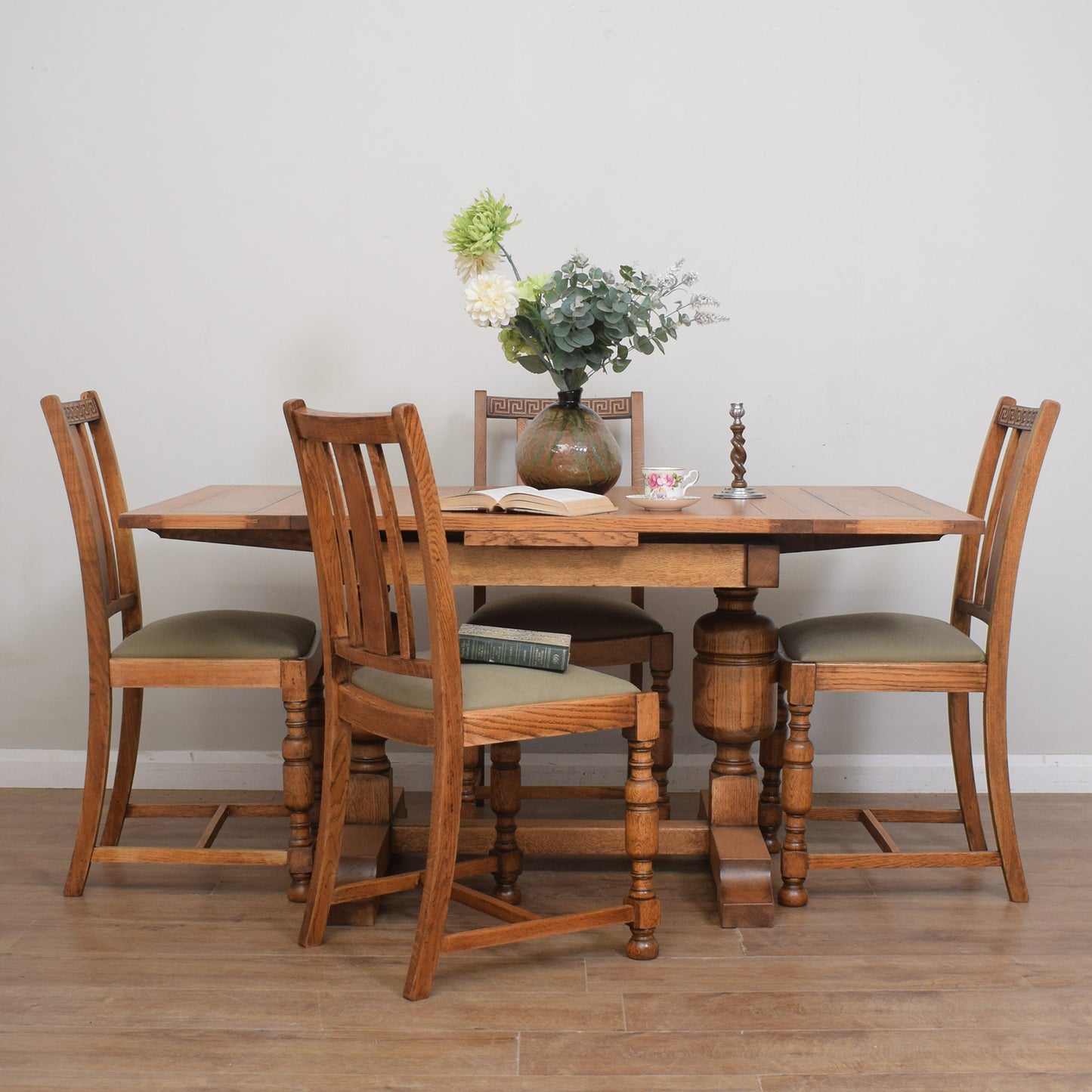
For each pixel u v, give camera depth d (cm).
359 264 286
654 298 220
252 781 296
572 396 226
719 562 206
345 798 198
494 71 282
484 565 207
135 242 286
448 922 211
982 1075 161
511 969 192
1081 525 289
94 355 288
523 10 281
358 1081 159
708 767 296
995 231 284
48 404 207
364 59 282
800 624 232
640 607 276
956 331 286
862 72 281
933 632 222
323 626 193
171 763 296
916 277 285
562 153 284
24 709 296
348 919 209
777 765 242
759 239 285
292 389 290
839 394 288
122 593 238
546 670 188
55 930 207
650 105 283
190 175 284
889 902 220
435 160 284
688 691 296
